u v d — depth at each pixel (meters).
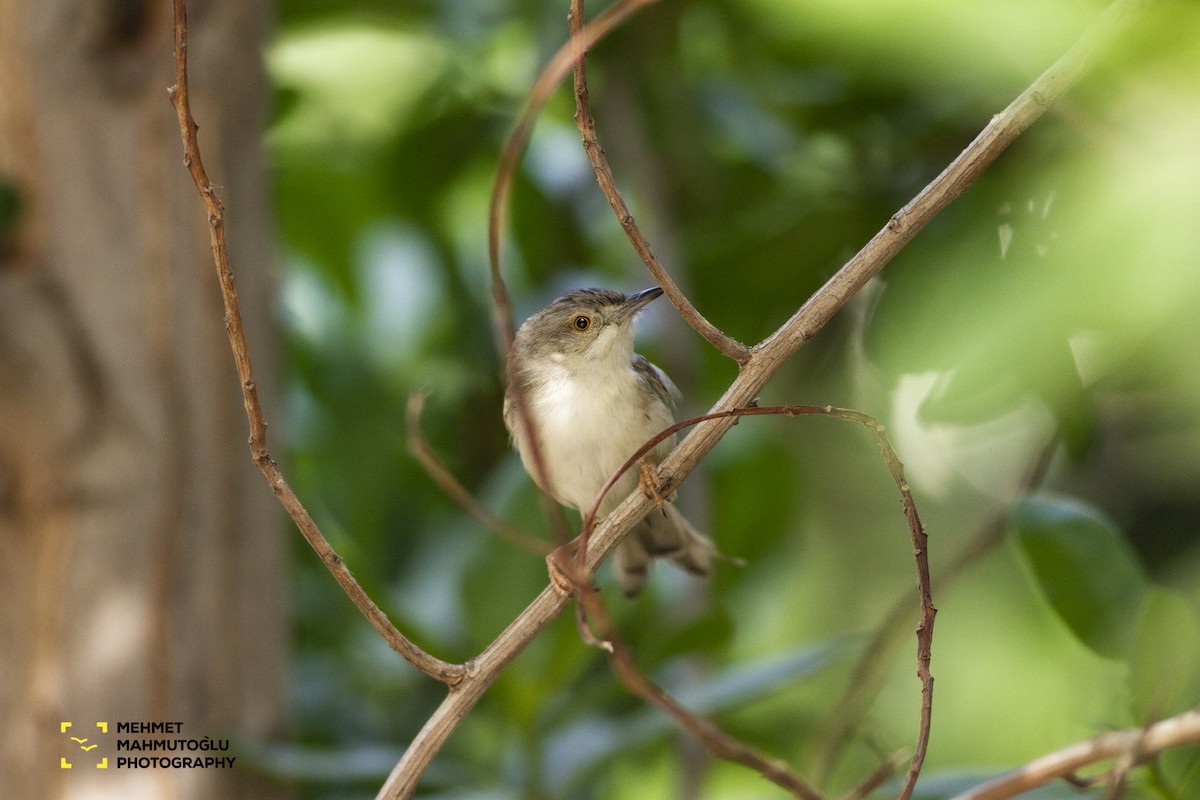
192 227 7.85
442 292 11.64
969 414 6.56
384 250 11.83
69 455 7.48
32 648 7.41
